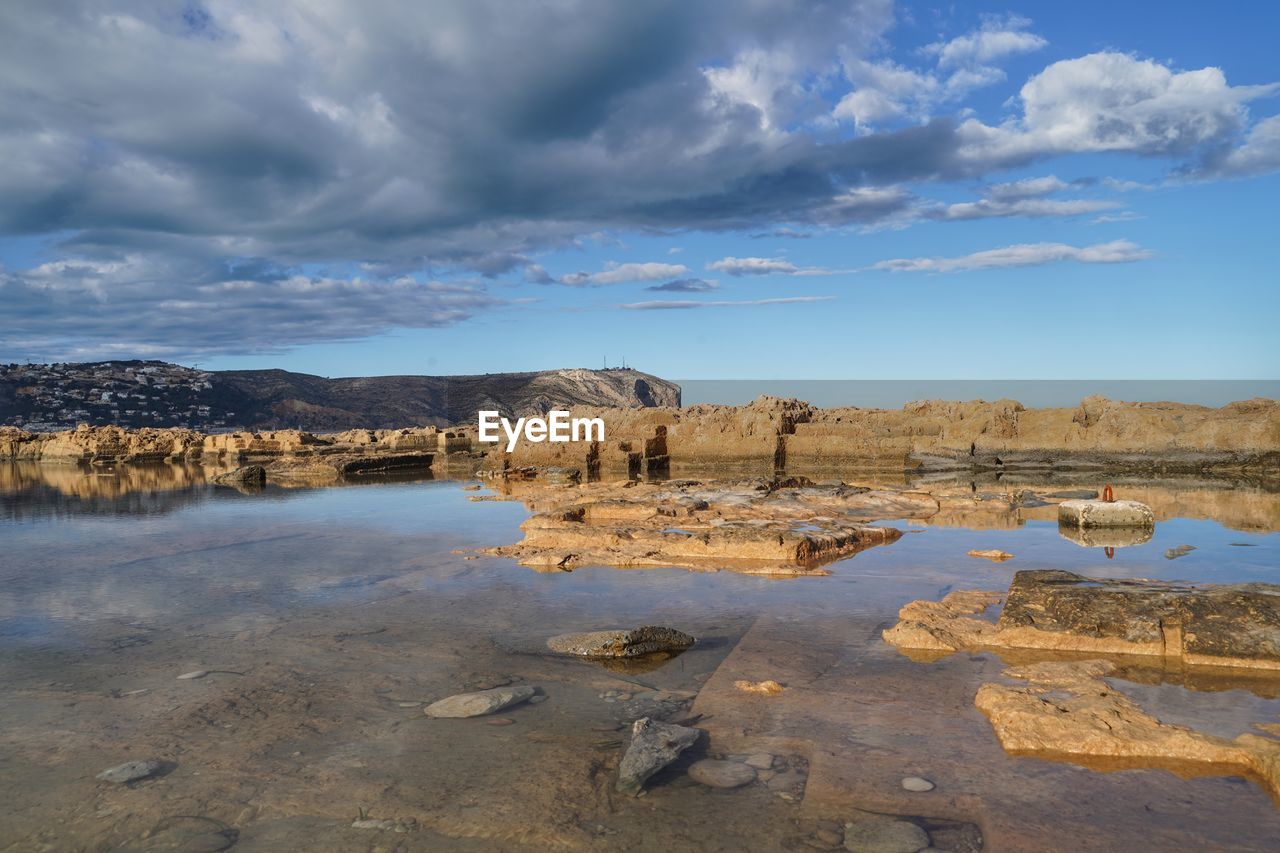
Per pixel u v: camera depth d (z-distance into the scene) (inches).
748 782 222.5
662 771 229.0
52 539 701.9
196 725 270.2
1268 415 1079.6
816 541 555.5
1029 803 206.8
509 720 270.8
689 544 565.0
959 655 327.9
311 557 585.6
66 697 299.7
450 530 714.8
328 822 205.0
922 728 255.3
